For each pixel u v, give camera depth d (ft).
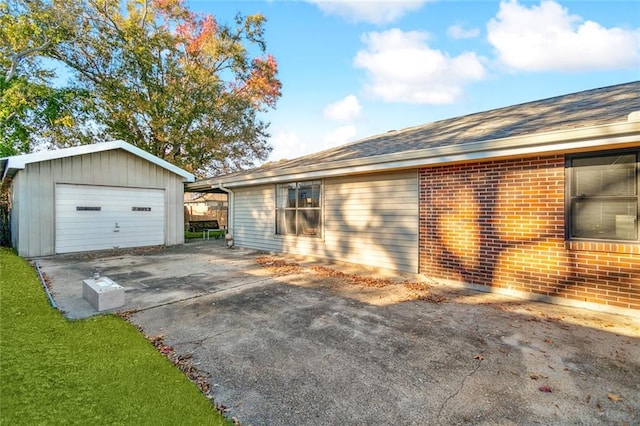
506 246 18.49
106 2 56.80
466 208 20.18
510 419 7.66
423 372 9.84
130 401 8.03
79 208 33.17
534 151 15.71
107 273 23.75
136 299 17.17
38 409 7.56
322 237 29.07
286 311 15.47
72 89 55.16
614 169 15.14
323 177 28.30
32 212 30.25
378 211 25.04
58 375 9.13
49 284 20.08
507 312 15.43
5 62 47.93
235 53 71.56
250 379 9.41
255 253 34.06
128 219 36.91
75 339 11.71
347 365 10.27
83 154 33.22
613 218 15.24
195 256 32.01
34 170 30.37
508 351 11.24
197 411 7.73
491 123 23.03
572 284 16.29
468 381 9.33
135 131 62.85
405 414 7.86
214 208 88.69
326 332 12.92
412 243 23.03
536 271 17.42
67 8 50.62
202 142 67.46
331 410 8.00
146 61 57.06
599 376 9.57
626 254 14.71
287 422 7.55
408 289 19.65
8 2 46.14
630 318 14.46
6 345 10.91
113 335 12.17
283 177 29.43
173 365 10.07
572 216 16.37
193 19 70.79
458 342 12.00
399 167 21.11
